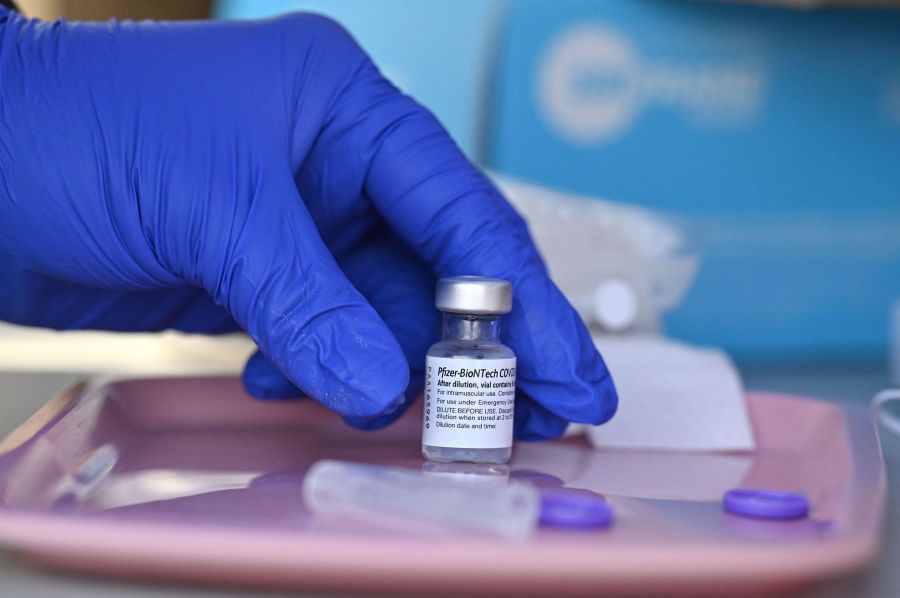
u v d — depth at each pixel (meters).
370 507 0.29
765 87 0.73
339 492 0.29
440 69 0.71
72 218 0.35
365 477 0.29
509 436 0.34
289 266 0.34
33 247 0.35
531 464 0.36
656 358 0.40
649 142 0.73
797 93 0.73
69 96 0.35
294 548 0.27
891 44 0.74
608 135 0.72
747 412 0.39
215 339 0.62
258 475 0.33
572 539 0.27
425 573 0.27
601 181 0.73
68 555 0.27
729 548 0.27
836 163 0.74
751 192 0.74
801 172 0.74
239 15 0.68
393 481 0.29
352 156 0.37
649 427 0.38
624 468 0.36
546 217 0.63
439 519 0.28
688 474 0.35
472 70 0.71
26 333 0.65
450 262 0.36
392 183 0.36
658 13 0.72
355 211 0.38
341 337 0.33
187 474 0.34
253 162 0.35
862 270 0.75
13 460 0.31
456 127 0.71
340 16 0.70
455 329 0.34
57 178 0.35
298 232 0.34
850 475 0.32
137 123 0.35
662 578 0.27
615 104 0.72
